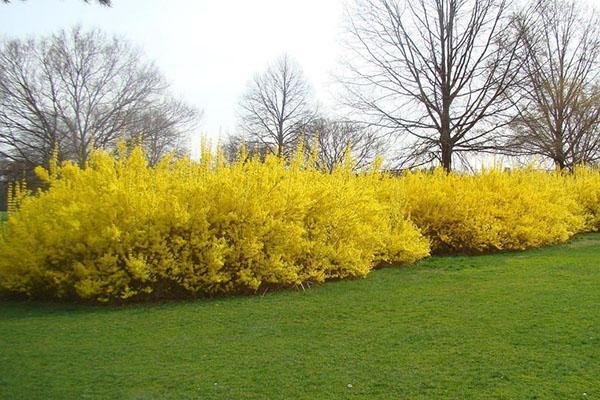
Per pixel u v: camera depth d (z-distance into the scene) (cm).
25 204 790
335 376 442
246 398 401
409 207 1183
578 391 407
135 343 532
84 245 708
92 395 405
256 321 612
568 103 2488
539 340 526
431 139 1970
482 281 830
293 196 806
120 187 716
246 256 744
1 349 514
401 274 916
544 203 1341
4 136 3506
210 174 780
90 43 3950
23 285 738
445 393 407
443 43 1933
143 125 3662
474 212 1210
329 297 730
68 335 561
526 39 2016
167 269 713
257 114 3872
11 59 3441
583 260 1033
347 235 889
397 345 520
